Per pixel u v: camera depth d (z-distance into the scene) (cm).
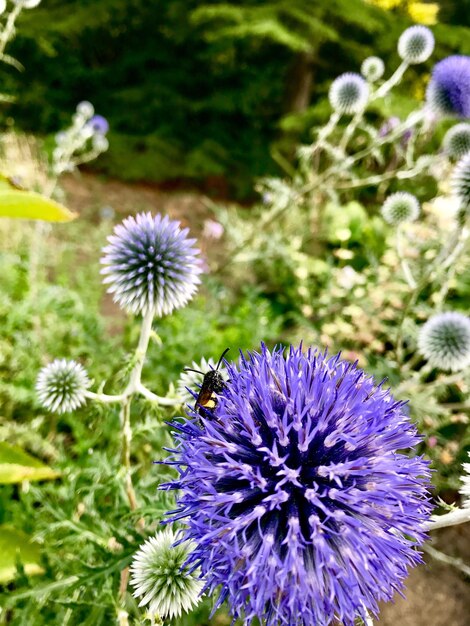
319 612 8
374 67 33
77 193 61
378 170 50
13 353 21
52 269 35
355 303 27
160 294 13
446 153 29
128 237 14
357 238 37
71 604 11
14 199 12
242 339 26
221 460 10
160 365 22
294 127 61
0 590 14
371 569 8
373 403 10
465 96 26
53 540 14
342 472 9
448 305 28
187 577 11
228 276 38
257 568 8
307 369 10
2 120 70
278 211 33
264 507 9
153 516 11
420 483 9
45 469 13
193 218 59
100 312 32
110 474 13
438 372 26
